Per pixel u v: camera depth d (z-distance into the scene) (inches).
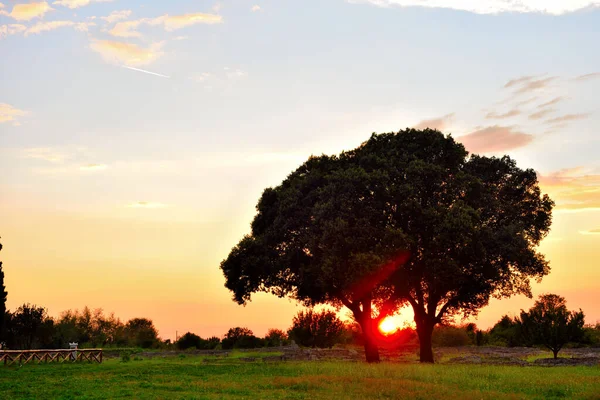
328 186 1512.1
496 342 2674.7
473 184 1485.0
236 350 2212.1
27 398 732.0
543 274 1509.6
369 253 1332.4
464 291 1547.7
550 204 1605.6
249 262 1598.2
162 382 938.1
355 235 1409.9
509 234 1423.5
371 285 1408.7
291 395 757.3
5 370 1235.2
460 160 1605.6
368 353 1566.2
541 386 853.8
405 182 1483.8
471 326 2787.9
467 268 1449.3
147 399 717.3
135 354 1991.9
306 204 1598.2
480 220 1496.1
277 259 1595.7
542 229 1611.7
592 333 2373.3
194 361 1615.4
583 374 1075.3
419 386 840.3
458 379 941.8
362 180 1460.4
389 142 1627.7
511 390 818.2
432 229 1409.9
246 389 823.1
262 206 1776.6
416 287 1545.3
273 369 1192.8
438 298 1557.6
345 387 836.0
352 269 1347.2
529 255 1450.5
